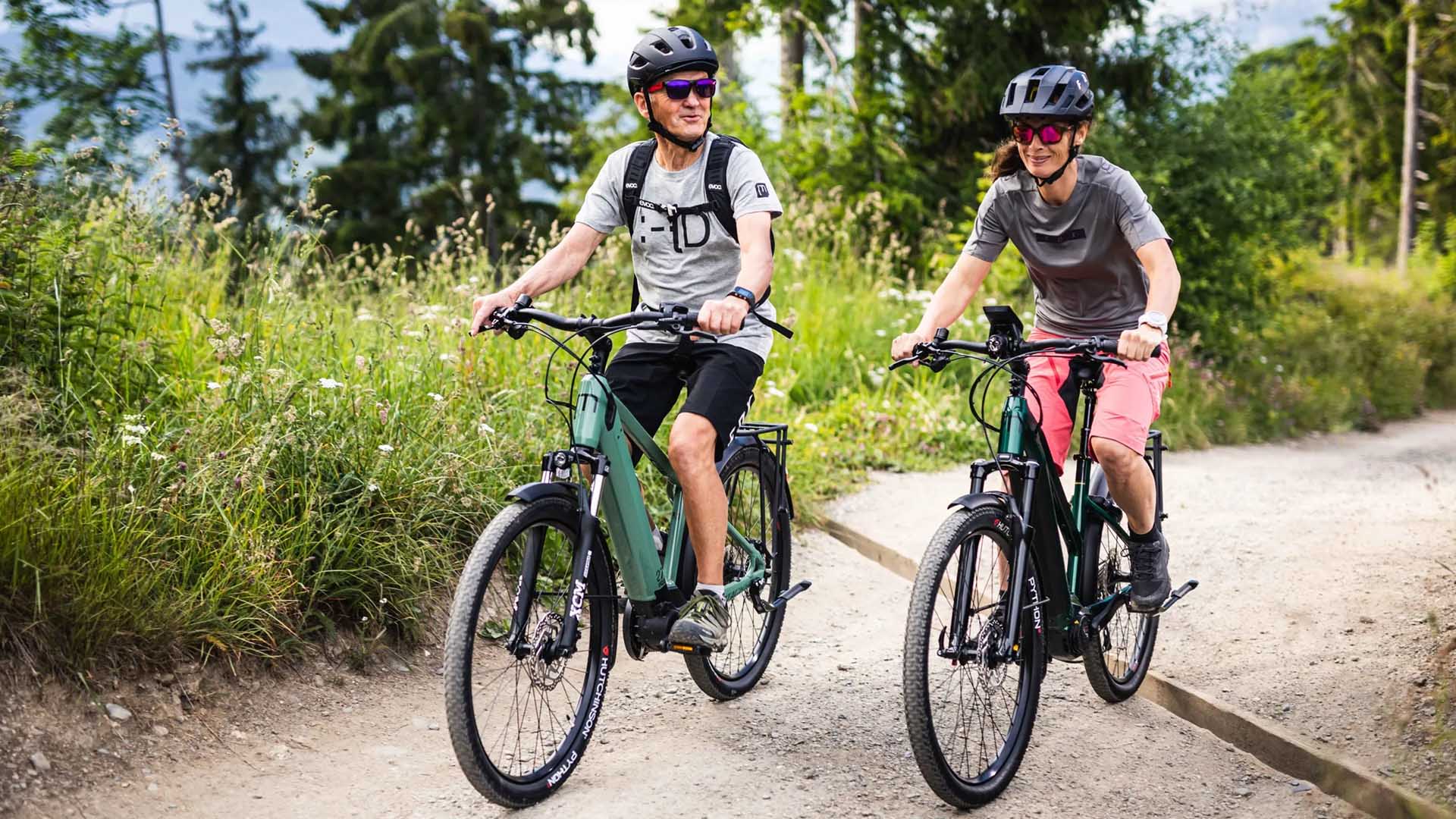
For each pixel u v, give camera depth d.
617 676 4.35
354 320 6.26
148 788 3.32
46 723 3.36
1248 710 3.80
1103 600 3.85
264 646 4.00
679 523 3.73
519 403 5.73
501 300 3.42
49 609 3.51
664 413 3.78
